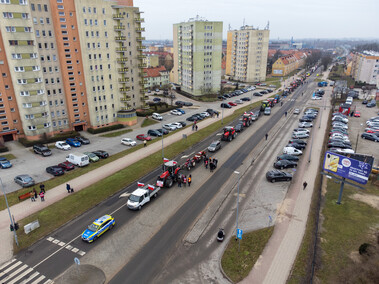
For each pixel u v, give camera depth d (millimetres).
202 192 39156
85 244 28781
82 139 61469
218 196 38031
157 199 37438
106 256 27016
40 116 59844
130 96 81625
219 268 25422
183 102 99688
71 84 64375
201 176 44094
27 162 51000
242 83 155375
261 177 43344
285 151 51594
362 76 140750
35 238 29734
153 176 44344
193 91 113812
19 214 34188
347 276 23594
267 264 25547
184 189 40062
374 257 24672
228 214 33875
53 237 29938
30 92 57250
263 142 59438
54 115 63812
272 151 54094
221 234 28609
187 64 115250
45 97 59844
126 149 57312
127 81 72062
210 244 28656
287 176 41531
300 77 173750
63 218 33188
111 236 30000
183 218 33125
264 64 157375
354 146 56344
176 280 24109
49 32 59188
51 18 58844
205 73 113250
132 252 27562
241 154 52844
